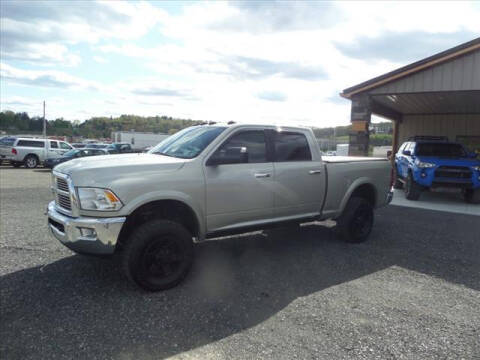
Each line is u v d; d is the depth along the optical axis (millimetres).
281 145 5137
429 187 10602
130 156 4625
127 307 3580
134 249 3766
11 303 3621
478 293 4098
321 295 3945
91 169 3793
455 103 15172
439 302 3838
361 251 5586
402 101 14852
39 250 5262
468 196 10766
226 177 4461
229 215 4539
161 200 4035
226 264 4891
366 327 3275
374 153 37500
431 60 10859
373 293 4027
